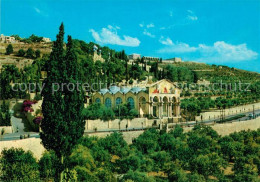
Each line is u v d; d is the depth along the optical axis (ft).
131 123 274.98
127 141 232.32
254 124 325.21
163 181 166.09
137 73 577.43
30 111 271.28
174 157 205.77
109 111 276.62
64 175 129.80
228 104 424.87
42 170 148.25
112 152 204.13
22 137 195.00
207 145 225.76
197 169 183.42
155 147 217.77
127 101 326.85
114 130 248.93
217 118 370.53
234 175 183.73
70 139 126.93
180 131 252.42
